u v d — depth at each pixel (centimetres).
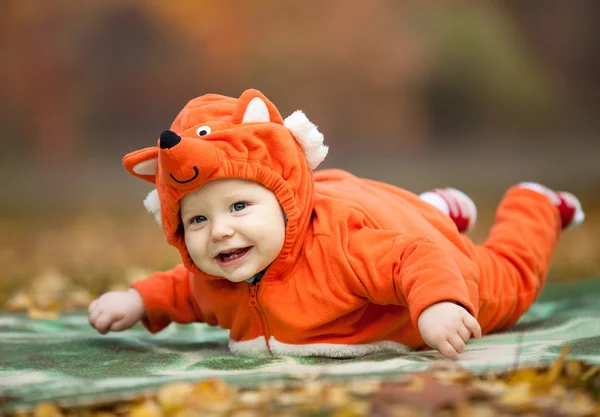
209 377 334
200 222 370
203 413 285
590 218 1217
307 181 382
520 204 490
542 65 2912
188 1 2588
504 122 2695
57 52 2522
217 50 2627
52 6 2517
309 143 383
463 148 2552
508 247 464
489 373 318
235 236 361
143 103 2588
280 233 368
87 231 1271
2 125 2466
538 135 2697
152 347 435
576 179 1731
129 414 294
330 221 383
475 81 2678
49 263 928
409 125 2678
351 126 2673
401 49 2702
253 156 362
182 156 342
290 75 2658
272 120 383
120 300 440
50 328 496
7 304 580
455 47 2692
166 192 365
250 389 309
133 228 1302
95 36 2555
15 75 2491
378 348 388
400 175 1892
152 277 448
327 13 2689
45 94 2503
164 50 2603
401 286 359
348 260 372
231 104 386
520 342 368
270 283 381
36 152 2467
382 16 2722
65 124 2512
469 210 489
